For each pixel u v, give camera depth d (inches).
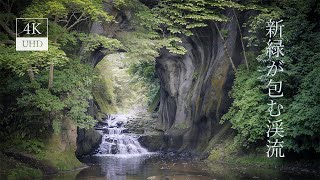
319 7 665.6
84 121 608.1
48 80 581.6
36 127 610.9
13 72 596.1
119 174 587.8
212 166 693.3
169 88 1104.2
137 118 1288.1
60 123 615.2
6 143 592.1
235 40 859.4
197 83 998.4
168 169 655.1
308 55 627.5
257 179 527.8
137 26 804.0
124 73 1806.1
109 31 801.6
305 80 587.8
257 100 648.4
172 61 1080.8
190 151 946.1
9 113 598.5
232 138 788.0
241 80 716.7
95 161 803.4
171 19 818.8
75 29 718.5
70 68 615.5
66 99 601.0
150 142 1073.5
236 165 698.2
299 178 531.2
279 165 651.5
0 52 483.8
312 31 670.5
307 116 560.1
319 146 577.6
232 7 789.2
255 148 713.0
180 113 1072.8
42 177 532.4
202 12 785.6
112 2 761.6
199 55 1016.9
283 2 733.9
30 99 545.0
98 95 1400.1
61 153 629.3
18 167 528.4
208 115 892.0
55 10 518.6
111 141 1063.6
